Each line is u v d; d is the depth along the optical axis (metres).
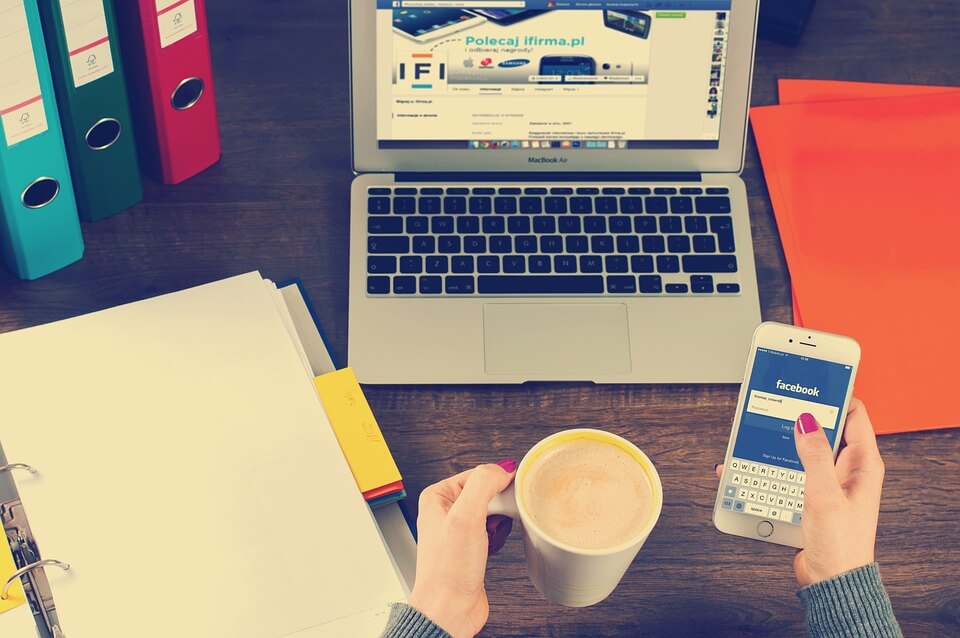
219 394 0.95
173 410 0.94
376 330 1.06
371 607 0.85
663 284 1.10
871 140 1.23
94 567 0.85
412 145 1.15
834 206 1.17
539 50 1.12
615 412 1.04
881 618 0.82
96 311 1.06
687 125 1.16
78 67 1.01
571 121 1.15
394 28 1.11
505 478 0.81
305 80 1.28
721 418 1.04
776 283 1.13
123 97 1.07
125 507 0.89
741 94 1.14
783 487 0.94
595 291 1.09
